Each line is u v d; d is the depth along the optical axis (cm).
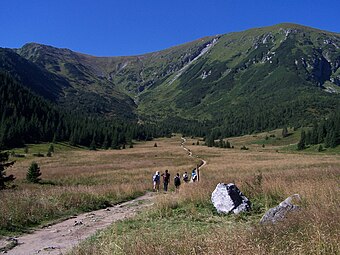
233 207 1298
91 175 4347
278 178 1748
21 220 1333
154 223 1224
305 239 604
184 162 6981
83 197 1872
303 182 1497
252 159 7250
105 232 1120
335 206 884
